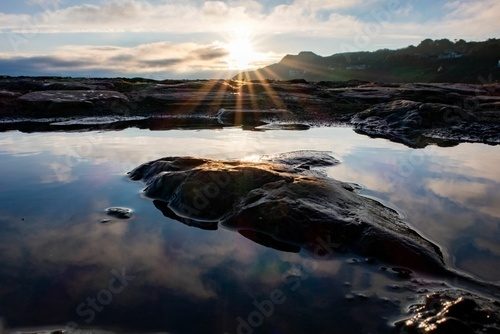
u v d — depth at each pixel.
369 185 7.43
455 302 3.40
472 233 5.21
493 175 8.18
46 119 16.75
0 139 11.99
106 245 4.70
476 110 19.06
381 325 3.29
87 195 6.60
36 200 6.31
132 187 7.09
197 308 3.49
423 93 22.16
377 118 16.64
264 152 10.48
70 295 3.65
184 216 5.73
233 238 4.98
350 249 4.65
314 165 8.94
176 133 13.66
